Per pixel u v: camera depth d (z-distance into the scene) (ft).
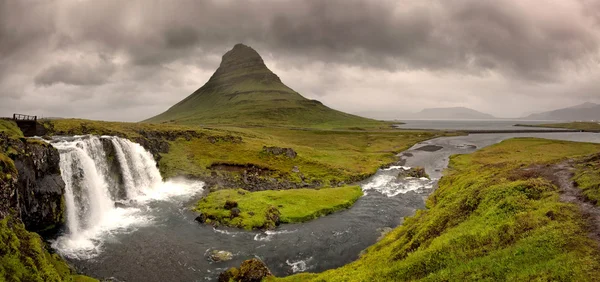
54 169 174.50
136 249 153.69
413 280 93.81
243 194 234.99
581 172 130.11
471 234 101.30
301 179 309.63
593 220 88.07
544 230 88.58
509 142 536.42
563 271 69.41
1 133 154.81
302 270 136.87
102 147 241.35
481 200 128.88
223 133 417.49
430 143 640.99
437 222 131.34
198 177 296.92
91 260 141.59
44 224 159.33
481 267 83.82
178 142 363.35
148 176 272.72
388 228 184.34
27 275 98.12
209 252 151.74
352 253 152.87
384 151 519.60
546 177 136.15
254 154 362.74
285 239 168.55
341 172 329.72
